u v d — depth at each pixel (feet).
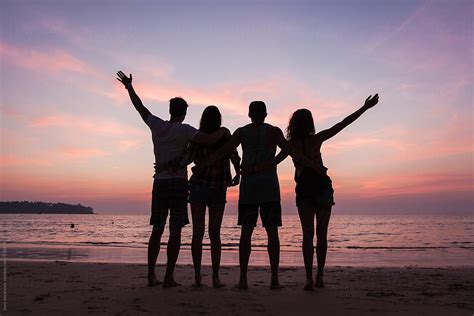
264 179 14.15
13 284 15.47
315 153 14.30
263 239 115.24
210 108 15.03
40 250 53.36
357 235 160.76
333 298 12.72
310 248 14.29
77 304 11.46
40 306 11.21
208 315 10.30
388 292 14.08
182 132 13.92
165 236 123.24
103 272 20.06
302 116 14.52
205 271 21.50
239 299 12.26
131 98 15.06
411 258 47.32
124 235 158.71
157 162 14.26
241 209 14.35
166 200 14.10
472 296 13.43
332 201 14.38
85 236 147.43
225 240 111.24
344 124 14.16
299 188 14.43
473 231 194.70
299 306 11.49
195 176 14.56
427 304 12.01
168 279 14.32
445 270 24.17
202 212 14.52
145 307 11.10
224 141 14.58
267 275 19.89
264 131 14.19
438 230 208.54
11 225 293.64
